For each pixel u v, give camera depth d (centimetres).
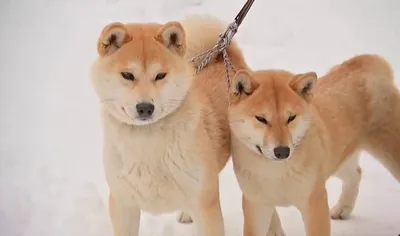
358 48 777
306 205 376
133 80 336
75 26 854
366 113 433
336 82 432
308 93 371
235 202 499
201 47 457
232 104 377
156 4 895
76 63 768
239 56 463
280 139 347
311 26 841
